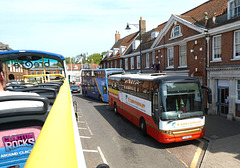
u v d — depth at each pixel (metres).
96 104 21.88
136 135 10.83
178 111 8.54
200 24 15.73
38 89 3.66
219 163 7.19
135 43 29.92
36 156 0.53
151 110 9.25
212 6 16.91
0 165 1.85
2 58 5.93
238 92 12.78
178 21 17.80
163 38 20.47
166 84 8.55
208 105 15.03
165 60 20.23
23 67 6.56
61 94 2.00
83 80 30.33
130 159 7.85
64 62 7.10
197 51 15.74
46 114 1.90
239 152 8.06
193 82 8.88
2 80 2.10
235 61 12.57
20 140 1.89
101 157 8.06
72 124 1.00
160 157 7.97
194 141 9.73
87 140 10.09
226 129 11.20
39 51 6.14
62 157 0.55
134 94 11.94
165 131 8.37
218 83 14.54
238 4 12.56
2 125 1.81
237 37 12.55
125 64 32.94
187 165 7.26
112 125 12.98
